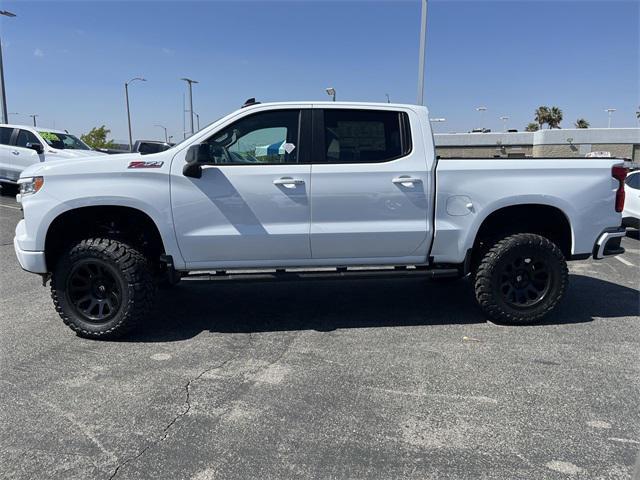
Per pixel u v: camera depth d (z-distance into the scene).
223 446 2.87
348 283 6.52
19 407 3.31
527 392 3.50
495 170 4.66
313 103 4.59
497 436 2.96
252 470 2.65
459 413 3.22
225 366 3.94
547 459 2.73
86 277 4.45
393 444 2.88
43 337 4.58
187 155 4.16
